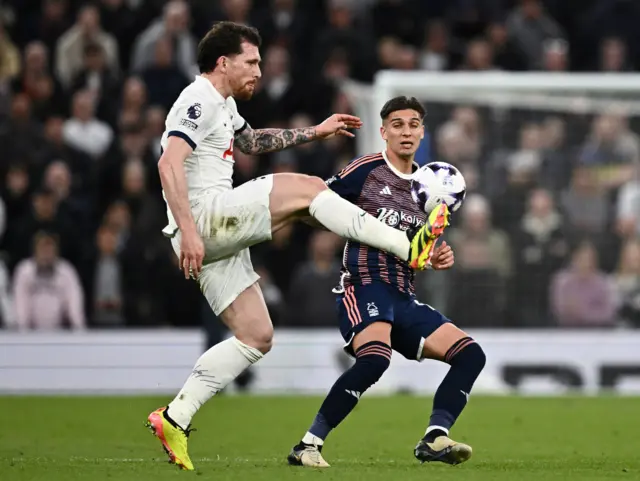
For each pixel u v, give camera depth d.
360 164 22.02
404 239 20.88
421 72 55.25
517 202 47.16
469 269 46.53
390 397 42.06
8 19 57.03
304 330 45.25
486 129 47.31
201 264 20.09
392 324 21.39
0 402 39.72
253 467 20.64
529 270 46.81
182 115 20.44
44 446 26.67
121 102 52.06
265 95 50.88
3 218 48.12
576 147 47.59
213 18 54.88
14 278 46.12
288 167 48.56
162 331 45.00
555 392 45.19
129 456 24.08
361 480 18.45
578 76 47.56
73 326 45.19
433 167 21.88
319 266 45.69
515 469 21.06
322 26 56.31
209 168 20.91
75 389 44.44
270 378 44.69
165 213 47.28
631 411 36.72
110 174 48.53
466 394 21.02
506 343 45.59
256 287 21.36
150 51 52.97
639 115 47.78
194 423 32.97
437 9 58.88
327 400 20.88
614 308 46.94
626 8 59.56
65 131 50.69
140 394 44.59
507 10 60.06
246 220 20.69
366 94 50.03
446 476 19.25
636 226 47.16
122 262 45.94
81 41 54.31
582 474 20.09
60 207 47.34
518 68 55.59
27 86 52.38
